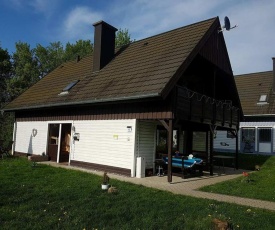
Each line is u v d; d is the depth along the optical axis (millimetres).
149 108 10648
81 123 13555
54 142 15539
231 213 6152
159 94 9312
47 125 15930
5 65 33531
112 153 11820
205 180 10750
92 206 6336
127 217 5742
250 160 17625
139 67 12141
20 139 18156
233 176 12273
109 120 12148
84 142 13234
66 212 5891
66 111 14633
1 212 5781
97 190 7754
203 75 15055
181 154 13008
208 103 12258
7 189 7617
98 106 12781
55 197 6953
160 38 14062
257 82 24891
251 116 21719
